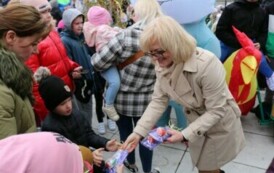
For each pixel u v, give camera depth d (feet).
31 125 4.77
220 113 6.11
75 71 9.30
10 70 4.28
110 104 8.40
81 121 6.73
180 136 6.14
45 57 8.39
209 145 6.88
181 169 10.19
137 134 6.76
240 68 10.71
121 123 8.88
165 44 5.32
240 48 11.60
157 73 6.33
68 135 6.45
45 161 2.68
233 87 10.96
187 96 6.17
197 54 5.84
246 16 11.66
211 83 5.78
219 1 27.58
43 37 4.84
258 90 12.19
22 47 4.58
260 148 11.10
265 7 12.31
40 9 8.06
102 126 12.35
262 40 12.13
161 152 11.03
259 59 10.56
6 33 4.40
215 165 7.03
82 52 10.38
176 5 8.52
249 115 13.28
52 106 6.17
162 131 6.30
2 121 4.06
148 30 5.45
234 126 6.82
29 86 4.62
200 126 6.11
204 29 9.37
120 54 7.58
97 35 8.64
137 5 7.61
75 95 10.03
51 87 6.06
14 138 2.85
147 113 6.97
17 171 2.55
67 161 2.83
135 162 10.16
